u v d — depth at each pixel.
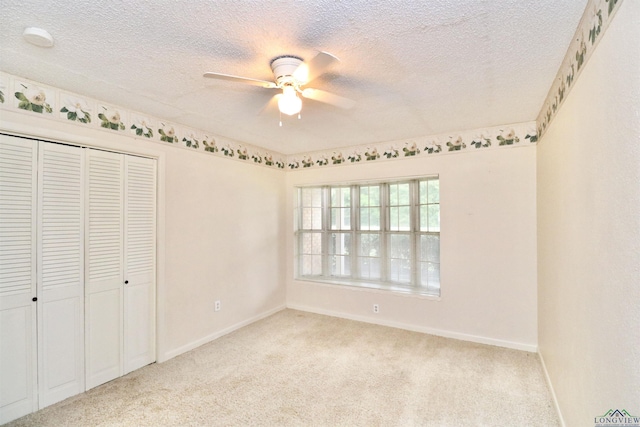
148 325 2.68
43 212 2.07
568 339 1.72
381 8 1.27
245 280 3.68
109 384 2.35
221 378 2.45
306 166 4.25
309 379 2.43
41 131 2.02
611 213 1.12
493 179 3.05
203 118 2.75
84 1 1.22
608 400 1.15
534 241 2.87
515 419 1.92
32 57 1.69
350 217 4.14
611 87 1.10
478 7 1.27
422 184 3.62
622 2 1.00
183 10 1.28
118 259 2.48
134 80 1.98
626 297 1.00
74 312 2.22
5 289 1.91
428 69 1.83
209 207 3.23
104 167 2.39
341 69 1.83
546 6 1.28
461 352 2.88
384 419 1.94
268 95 2.21
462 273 3.20
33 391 2.01
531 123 2.88
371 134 3.32
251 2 1.23
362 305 3.80
